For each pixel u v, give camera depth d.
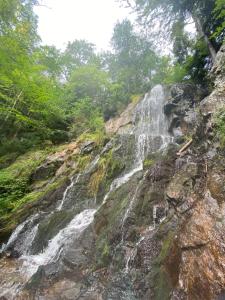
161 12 13.59
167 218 4.42
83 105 16.03
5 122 14.62
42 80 10.61
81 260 4.64
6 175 10.49
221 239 3.14
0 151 13.82
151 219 4.79
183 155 5.89
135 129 12.50
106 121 15.87
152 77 20.42
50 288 4.14
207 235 3.35
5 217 8.53
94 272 4.28
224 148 4.70
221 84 6.86
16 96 10.00
